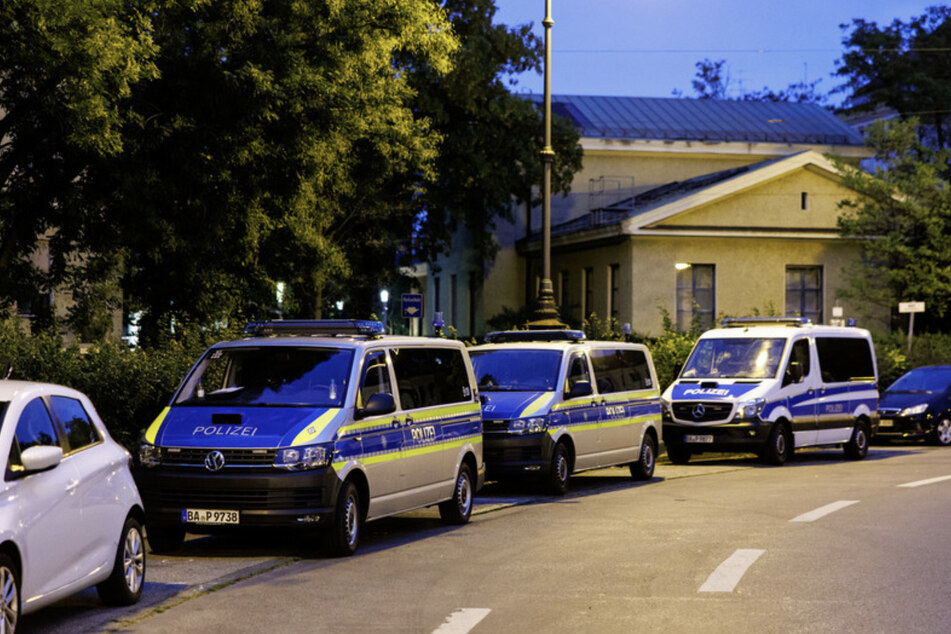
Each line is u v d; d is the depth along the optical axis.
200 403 13.99
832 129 64.31
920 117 69.12
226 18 21.69
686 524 15.82
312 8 22.83
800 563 12.58
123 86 19.56
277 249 27.06
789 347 27.00
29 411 9.30
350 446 13.55
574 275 53.66
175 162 23.23
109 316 27.12
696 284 48.81
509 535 15.10
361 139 27.77
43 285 26.70
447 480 15.99
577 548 13.80
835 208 49.44
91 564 9.71
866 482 21.62
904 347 42.62
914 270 46.84
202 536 15.46
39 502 8.90
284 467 13.00
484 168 46.94
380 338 15.15
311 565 12.85
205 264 25.83
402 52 28.69
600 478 23.39
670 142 59.56
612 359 22.22
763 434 25.81
